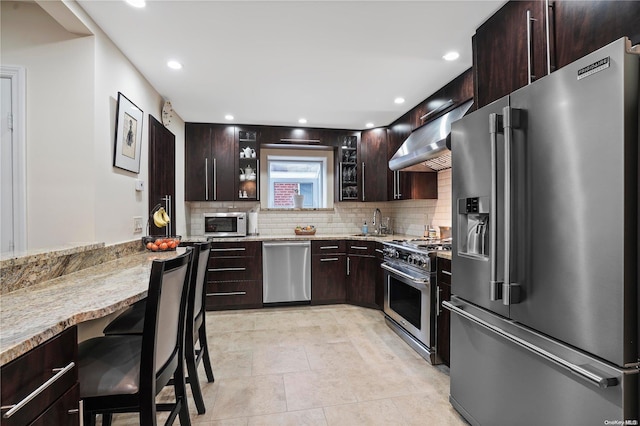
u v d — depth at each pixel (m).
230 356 2.48
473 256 1.61
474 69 1.96
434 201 3.54
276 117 3.74
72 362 0.94
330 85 2.79
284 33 1.99
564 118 1.09
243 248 3.71
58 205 1.82
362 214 4.55
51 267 1.43
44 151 1.82
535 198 1.21
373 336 2.89
